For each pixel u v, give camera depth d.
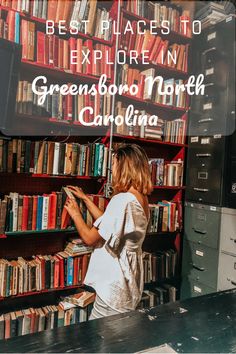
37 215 2.10
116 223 1.41
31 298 2.42
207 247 2.68
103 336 0.96
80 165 2.28
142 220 1.47
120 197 1.45
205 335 0.99
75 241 2.36
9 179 2.30
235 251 2.42
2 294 1.98
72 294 2.48
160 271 2.80
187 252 2.88
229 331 1.03
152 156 3.05
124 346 0.91
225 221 2.52
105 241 1.50
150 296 2.68
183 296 2.90
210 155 2.68
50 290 2.17
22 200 2.04
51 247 2.49
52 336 0.95
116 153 1.55
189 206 2.88
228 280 2.46
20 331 2.07
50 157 2.14
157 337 0.97
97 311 1.49
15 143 1.98
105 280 1.46
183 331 1.01
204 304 1.25
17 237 2.35
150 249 3.07
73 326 1.02
